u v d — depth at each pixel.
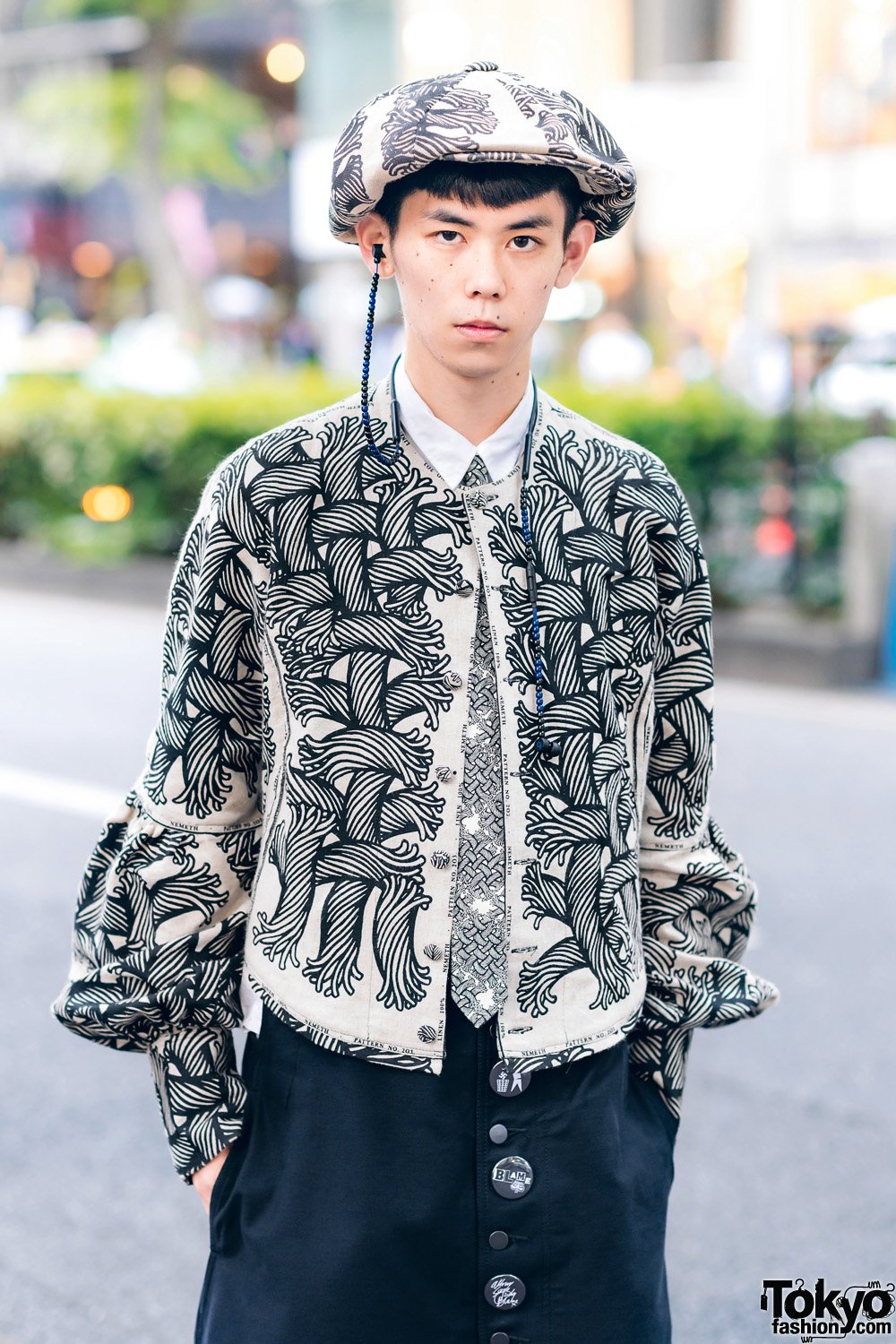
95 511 12.55
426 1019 1.63
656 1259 1.75
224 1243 1.73
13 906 5.38
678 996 1.85
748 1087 4.19
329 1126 1.65
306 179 22.81
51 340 20.12
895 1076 4.25
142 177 20.23
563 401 10.16
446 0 22.38
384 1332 1.66
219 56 24.11
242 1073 1.80
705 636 1.81
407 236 1.61
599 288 19.91
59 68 22.70
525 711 1.66
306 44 23.78
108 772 7.05
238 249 24.34
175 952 1.76
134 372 16.73
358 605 1.66
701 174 18.92
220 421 12.28
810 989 4.81
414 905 1.64
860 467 9.28
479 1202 1.66
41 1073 4.23
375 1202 1.64
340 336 21.92
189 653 1.73
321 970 1.66
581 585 1.70
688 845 1.86
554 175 1.58
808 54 17.98
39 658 9.71
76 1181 3.70
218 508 1.70
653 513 1.74
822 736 7.91
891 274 17.14
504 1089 1.65
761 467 9.69
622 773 1.74
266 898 1.71
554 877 1.67
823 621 9.55
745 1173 3.74
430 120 1.54
